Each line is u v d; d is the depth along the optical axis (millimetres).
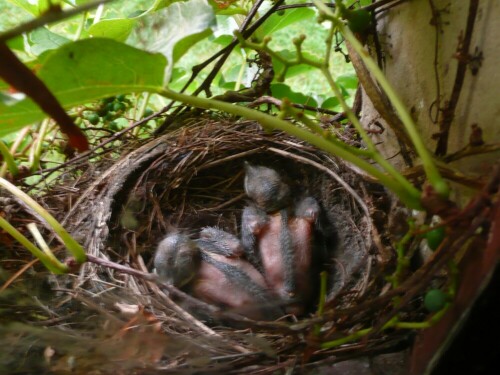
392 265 144
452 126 136
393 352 131
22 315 149
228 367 130
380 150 182
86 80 108
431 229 105
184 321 152
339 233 188
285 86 247
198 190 216
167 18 131
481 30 124
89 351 134
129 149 215
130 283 164
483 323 99
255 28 197
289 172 213
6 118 111
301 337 132
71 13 87
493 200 100
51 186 209
